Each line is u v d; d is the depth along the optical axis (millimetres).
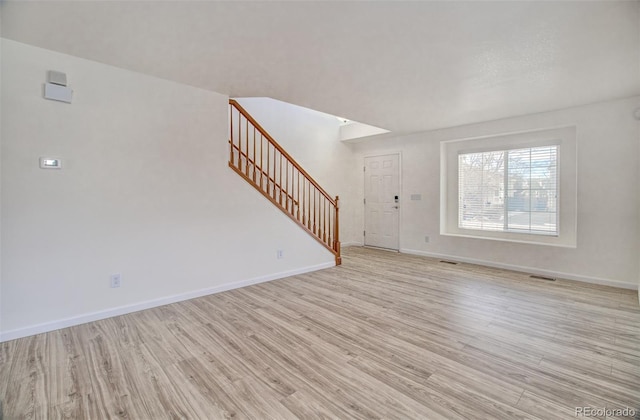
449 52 2496
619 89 3301
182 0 1827
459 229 5344
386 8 1906
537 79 3033
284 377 1917
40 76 2488
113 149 2861
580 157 3900
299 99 3693
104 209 2824
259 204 3984
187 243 3350
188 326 2658
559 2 1840
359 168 6809
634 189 3561
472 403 1675
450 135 5184
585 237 3902
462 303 3201
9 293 2396
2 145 2355
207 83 3234
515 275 4273
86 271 2736
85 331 2559
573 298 3320
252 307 3111
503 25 2096
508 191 4770
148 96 3047
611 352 2199
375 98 3631
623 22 2047
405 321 2754
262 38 2289
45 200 2537
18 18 2033
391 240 6242
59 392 1766
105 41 2352
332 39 2297
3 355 2164
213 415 1589
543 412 1603
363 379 1896
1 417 1558
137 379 1893
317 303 3223
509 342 2357
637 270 3562
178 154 3264
